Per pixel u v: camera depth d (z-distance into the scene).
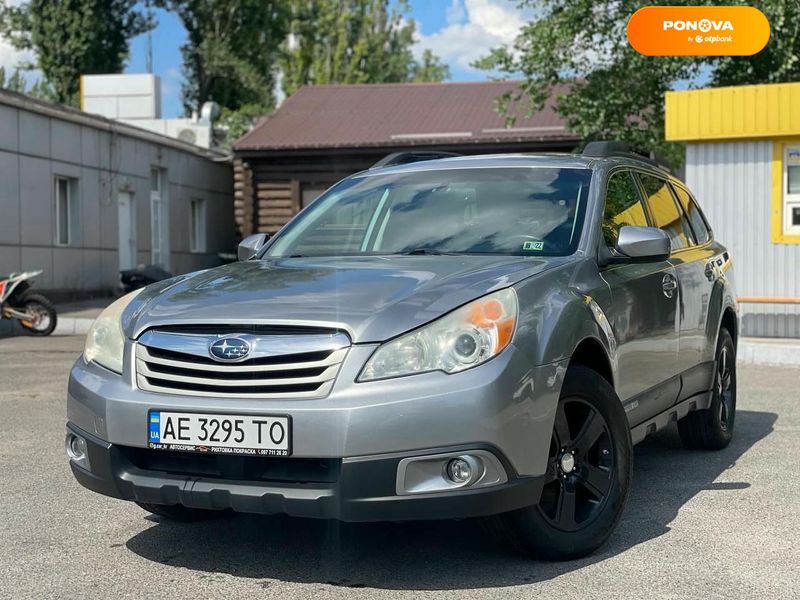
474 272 3.91
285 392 3.48
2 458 5.91
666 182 5.98
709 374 5.82
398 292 3.69
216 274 4.32
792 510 4.71
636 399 4.61
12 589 3.62
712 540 4.21
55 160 18.41
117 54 38.34
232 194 27.25
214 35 43.19
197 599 3.49
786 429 6.96
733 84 16.45
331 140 22.30
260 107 43.31
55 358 11.21
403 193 5.00
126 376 3.72
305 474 3.49
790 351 11.23
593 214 4.59
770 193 12.91
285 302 3.67
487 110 23.34
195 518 4.57
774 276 12.97
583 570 3.79
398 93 25.31
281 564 3.89
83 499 4.95
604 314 4.20
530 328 3.66
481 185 4.89
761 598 3.48
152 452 3.70
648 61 16.09
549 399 3.67
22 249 17.34
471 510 3.44
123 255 21.25
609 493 4.02
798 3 15.02
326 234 4.94
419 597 3.49
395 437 3.38
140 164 21.80
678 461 5.91
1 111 16.75
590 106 16.75
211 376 3.57
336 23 59.38
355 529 4.38
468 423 3.41
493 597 3.49
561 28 16.28
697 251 6.00
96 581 3.70
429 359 3.46
